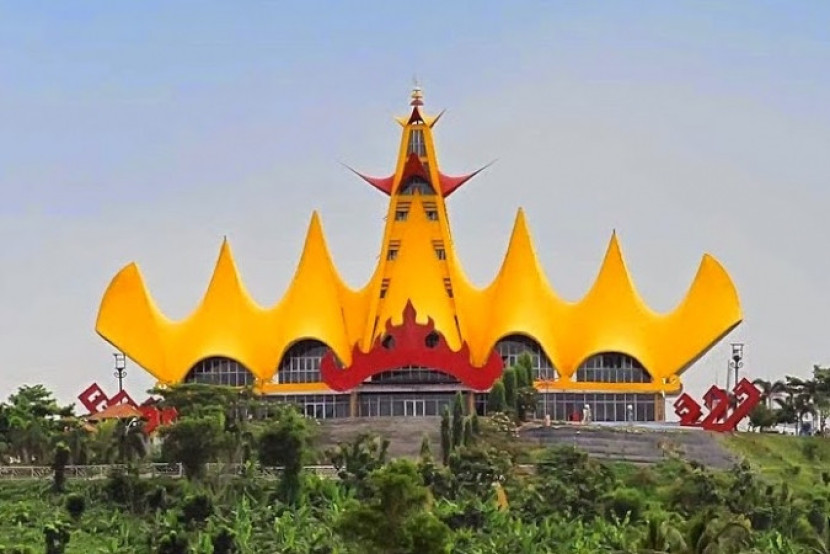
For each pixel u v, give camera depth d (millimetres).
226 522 153875
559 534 156500
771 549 153500
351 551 139625
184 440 166125
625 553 137875
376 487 128375
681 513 165750
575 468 172375
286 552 147500
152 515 158875
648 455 189500
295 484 164250
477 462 169250
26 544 149375
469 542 151625
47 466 172375
